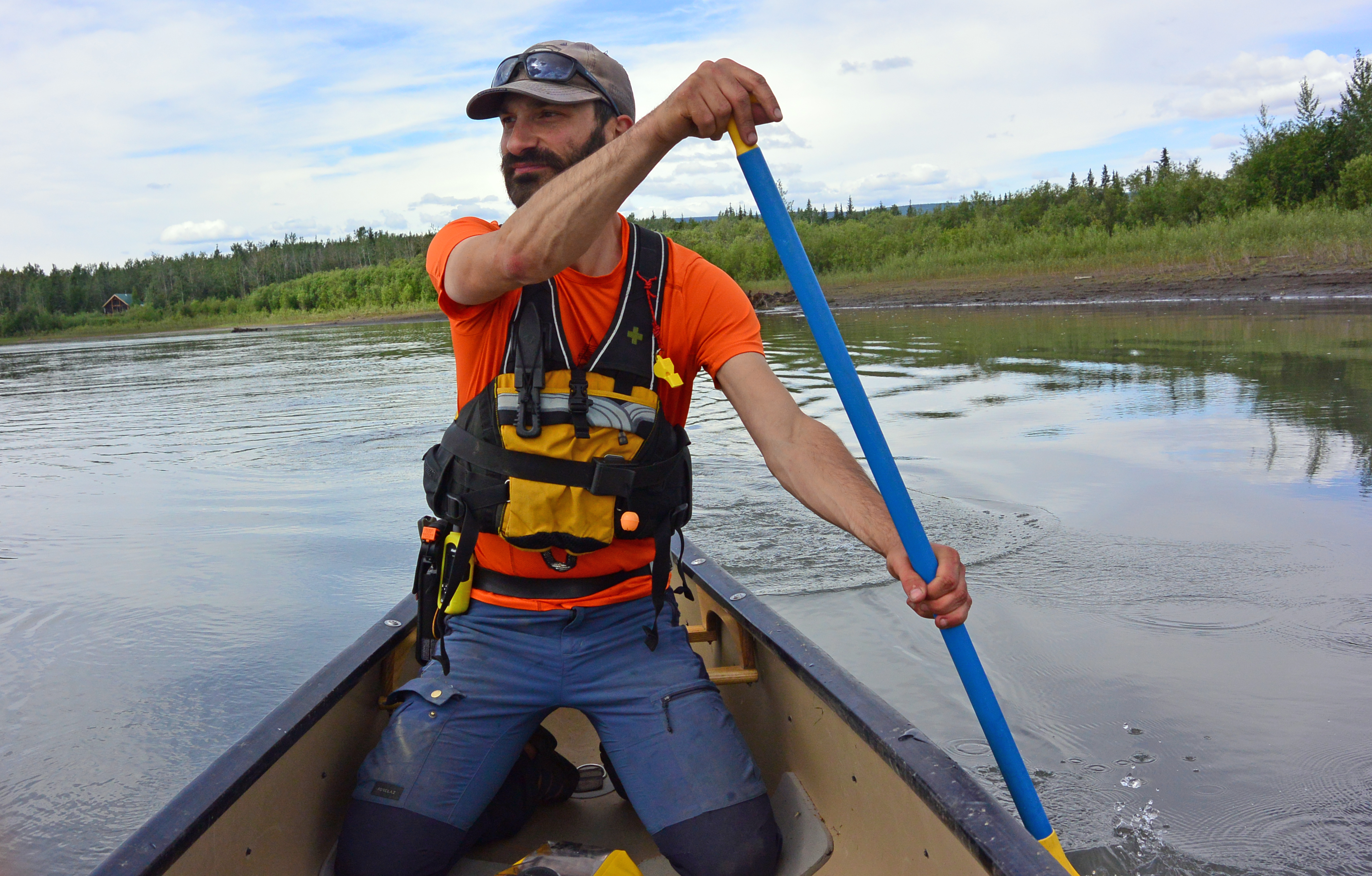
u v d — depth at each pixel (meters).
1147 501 4.07
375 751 1.45
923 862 1.18
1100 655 2.62
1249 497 4.04
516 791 1.59
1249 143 28.78
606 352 1.38
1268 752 2.10
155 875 1.01
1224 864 1.75
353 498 5.24
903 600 3.16
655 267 1.42
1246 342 9.56
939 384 7.91
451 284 1.36
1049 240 26.25
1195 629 2.75
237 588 3.75
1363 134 25.48
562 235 1.17
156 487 5.78
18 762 2.45
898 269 28.27
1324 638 2.64
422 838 1.38
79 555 4.31
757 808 1.41
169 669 2.99
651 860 1.56
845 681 1.43
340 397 10.05
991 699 1.25
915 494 4.41
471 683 1.45
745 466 5.39
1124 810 1.92
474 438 1.43
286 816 1.33
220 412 9.36
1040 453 5.08
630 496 1.40
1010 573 3.29
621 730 1.46
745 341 1.50
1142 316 13.88
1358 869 1.71
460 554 1.43
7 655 3.14
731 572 3.56
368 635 1.69
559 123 1.45
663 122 1.13
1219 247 20.58
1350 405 5.87
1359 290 14.87
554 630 1.47
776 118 1.17
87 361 22.16
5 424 9.47
